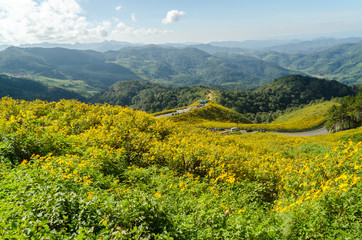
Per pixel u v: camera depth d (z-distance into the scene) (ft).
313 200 19.61
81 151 33.32
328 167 28.96
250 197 27.40
